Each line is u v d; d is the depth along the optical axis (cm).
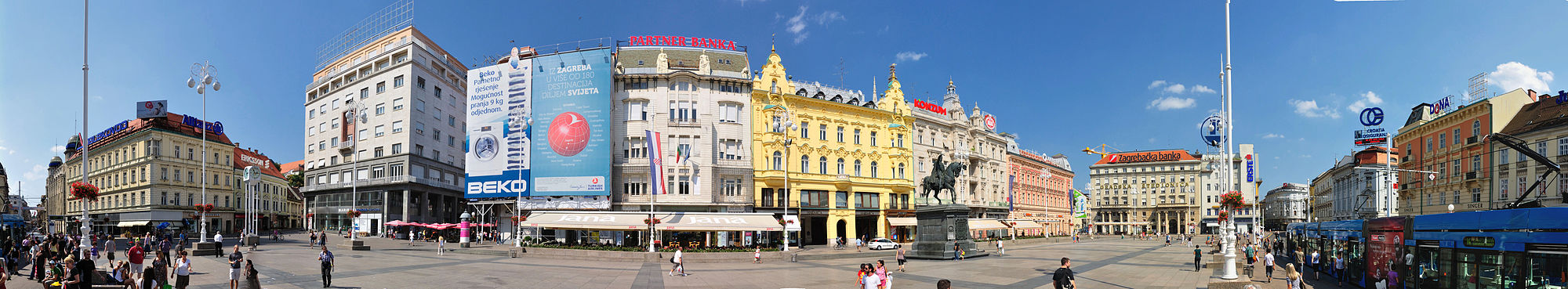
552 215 5738
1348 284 3194
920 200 8200
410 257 4509
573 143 6556
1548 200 5294
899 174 8044
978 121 9650
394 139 8031
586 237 6612
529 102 6775
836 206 7400
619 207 6575
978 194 9288
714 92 6825
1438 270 2314
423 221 8181
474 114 7012
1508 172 5766
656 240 5862
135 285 2164
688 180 6606
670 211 6575
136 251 2703
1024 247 6956
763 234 6719
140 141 8719
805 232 7400
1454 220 2244
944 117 9038
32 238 4584
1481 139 6119
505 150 6819
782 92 7231
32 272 2817
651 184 5984
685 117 6731
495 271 3544
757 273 3634
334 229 8419
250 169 6650
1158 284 3080
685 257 4484
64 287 2017
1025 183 10994
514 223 6719
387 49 8456
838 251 5825
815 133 7381
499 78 6944
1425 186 7094
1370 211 9906
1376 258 2814
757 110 7012
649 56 7125
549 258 4634
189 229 8794
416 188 7919
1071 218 12006
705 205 6538
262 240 6856
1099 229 17150
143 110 8838
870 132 7900
